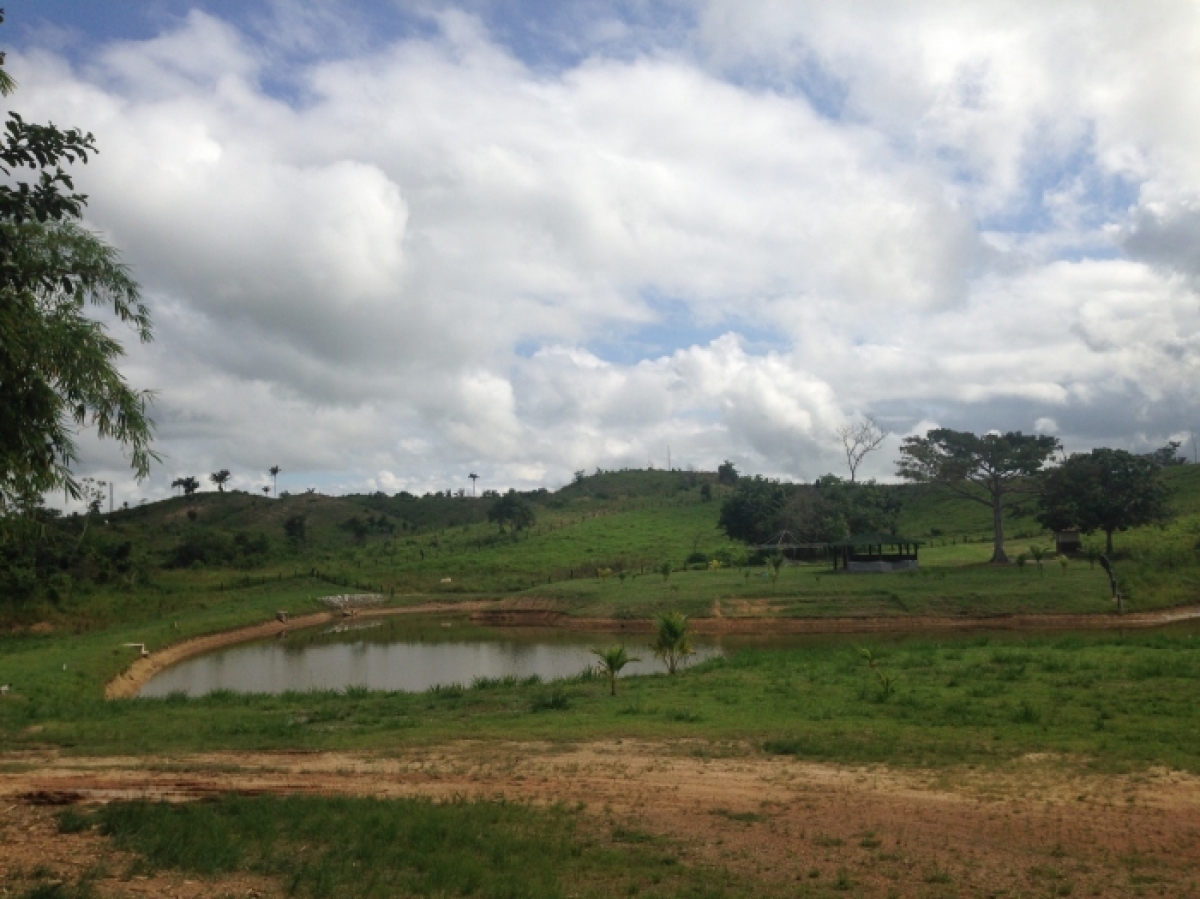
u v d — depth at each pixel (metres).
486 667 38.91
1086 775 12.34
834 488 97.00
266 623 58.06
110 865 8.74
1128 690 19.16
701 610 55.28
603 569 77.44
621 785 12.66
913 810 11.04
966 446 65.94
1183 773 12.25
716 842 9.88
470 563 88.50
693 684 24.64
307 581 77.31
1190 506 78.81
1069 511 62.06
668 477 166.38
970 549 79.31
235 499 130.75
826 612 52.53
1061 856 9.24
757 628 51.84
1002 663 25.44
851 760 13.73
